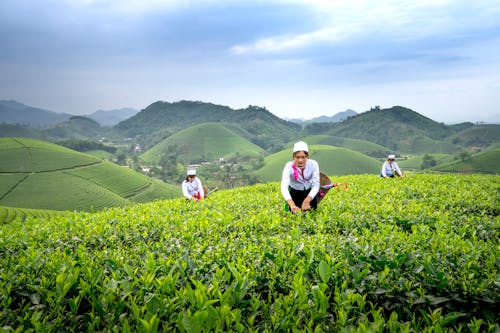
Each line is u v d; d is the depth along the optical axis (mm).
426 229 6258
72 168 152125
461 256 4613
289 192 8406
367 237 5766
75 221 8727
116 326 3242
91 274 3936
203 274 4207
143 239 6875
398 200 10086
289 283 3900
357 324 3260
